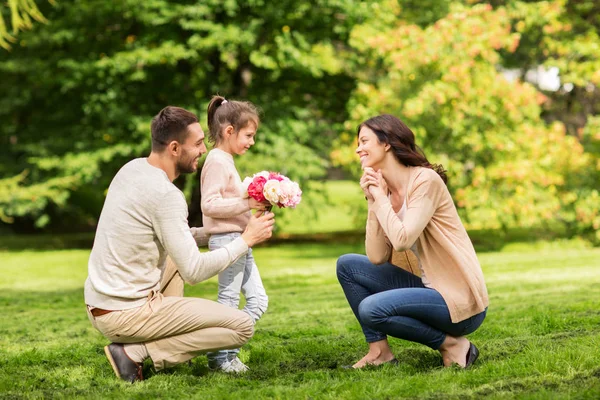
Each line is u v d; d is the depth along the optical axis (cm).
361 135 418
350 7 1694
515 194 1502
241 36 1689
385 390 359
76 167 1786
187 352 404
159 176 396
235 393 364
